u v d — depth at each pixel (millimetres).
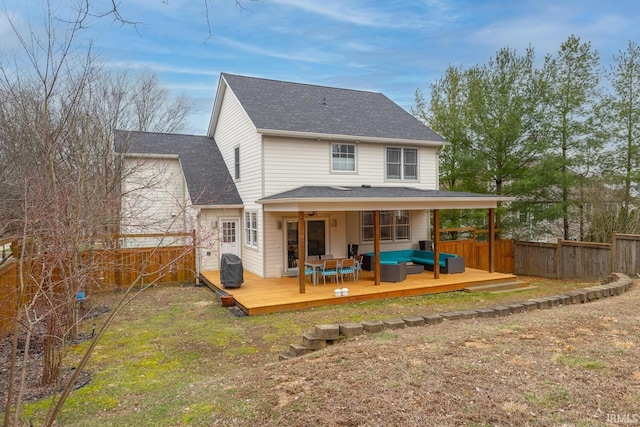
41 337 5895
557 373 4211
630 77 15906
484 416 3395
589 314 6656
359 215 14578
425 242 15469
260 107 13922
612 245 12664
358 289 11195
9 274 7828
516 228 17266
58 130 6156
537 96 16031
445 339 5492
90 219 6438
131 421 3975
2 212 7980
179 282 13773
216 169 15898
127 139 12797
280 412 3678
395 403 3668
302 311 9719
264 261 12938
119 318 9305
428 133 15773
